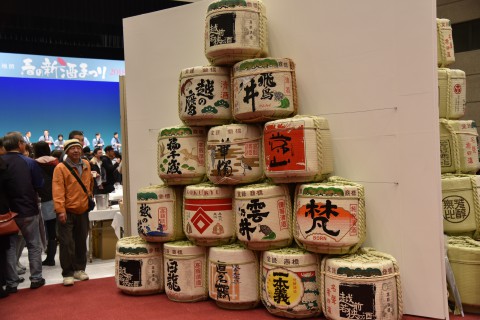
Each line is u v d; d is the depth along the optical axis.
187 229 3.54
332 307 2.90
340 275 2.85
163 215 3.72
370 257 3.00
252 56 3.50
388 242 3.25
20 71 10.37
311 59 3.56
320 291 3.07
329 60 3.48
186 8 4.26
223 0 3.46
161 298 3.74
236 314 3.27
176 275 3.58
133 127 4.63
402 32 3.18
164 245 3.71
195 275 3.57
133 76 4.60
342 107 3.43
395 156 3.21
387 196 3.25
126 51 4.63
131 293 3.82
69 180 4.32
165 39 4.39
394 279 2.89
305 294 3.07
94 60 11.07
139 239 4.04
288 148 3.13
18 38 10.06
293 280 3.07
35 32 10.18
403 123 3.19
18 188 4.16
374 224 3.31
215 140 3.43
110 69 11.23
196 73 3.58
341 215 2.94
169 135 3.71
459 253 3.18
